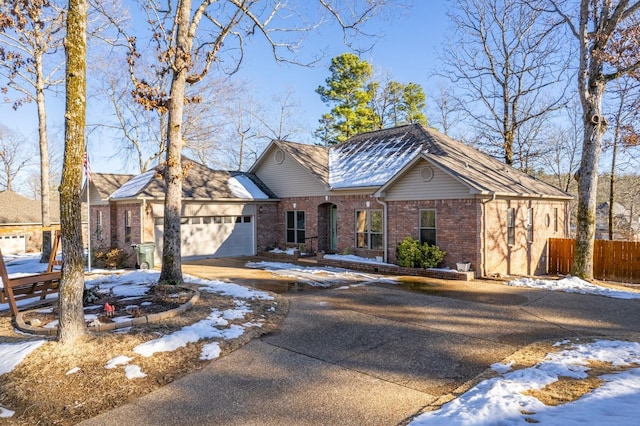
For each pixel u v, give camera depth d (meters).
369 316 9.23
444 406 4.85
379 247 17.44
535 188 17.67
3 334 7.86
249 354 6.90
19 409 5.34
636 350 6.77
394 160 18.61
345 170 20.02
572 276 13.99
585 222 14.05
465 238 14.27
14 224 32.31
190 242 19.31
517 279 13.73
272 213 22.25
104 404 5.32
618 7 13.05
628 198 34.91
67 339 6.78
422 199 15.48
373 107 40.16
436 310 9.76
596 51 13.47
